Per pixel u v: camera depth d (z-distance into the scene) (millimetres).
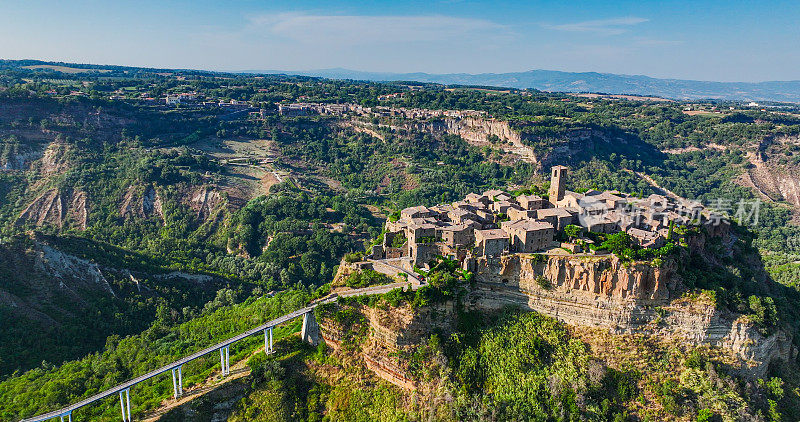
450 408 116812
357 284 143875
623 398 115500
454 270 135625
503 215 158625
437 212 161500
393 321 128125
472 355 124875
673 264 123625
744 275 144125
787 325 136250
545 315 130375
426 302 127812
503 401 116625
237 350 148250
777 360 129125
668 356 121062
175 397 125625
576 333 126125
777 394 120438
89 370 144125
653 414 113375
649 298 122562
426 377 123312
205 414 123500
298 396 129875
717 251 146125
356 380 129125
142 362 148125
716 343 121375
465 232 143375
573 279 126688
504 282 133875
